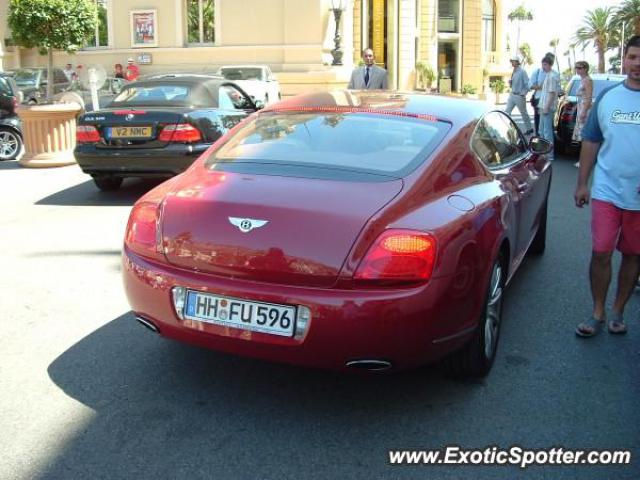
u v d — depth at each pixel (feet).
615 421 11.33
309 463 10.07
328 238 10.31
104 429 10.92
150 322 11.56
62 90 65.26
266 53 75.56
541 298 17.29
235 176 11.97
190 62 77.61
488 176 13.25
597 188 14.43
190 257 11.01
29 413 11.37
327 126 13.32
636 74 13.75
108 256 20.40
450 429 11.05
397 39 101.30
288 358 10.51
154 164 27.30
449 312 10.64
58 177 34.55
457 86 127.95
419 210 10.82
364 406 11.75
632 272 14.73
